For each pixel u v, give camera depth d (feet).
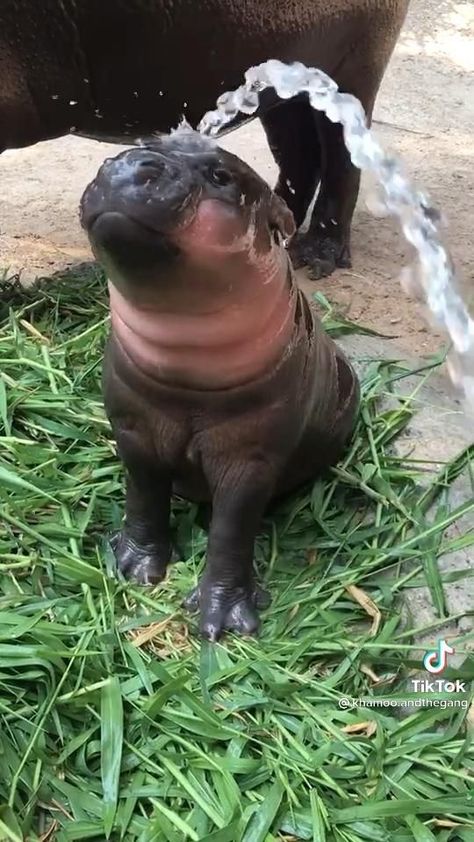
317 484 3.76
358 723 2.98
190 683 3.08
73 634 3.14
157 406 3.06
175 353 2.88
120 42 4.19
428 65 9.36
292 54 4.65
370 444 3.91
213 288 2.70
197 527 3.67
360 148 3.52
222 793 2.76
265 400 3.01
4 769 2.75
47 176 6.93
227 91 4.59
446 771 2.86
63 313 4.86
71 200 6.54
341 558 3.56
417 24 10.11
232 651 3.19
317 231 5.67
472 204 6.69
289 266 3.06
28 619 3.13
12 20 4.04
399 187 3.45
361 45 5.01
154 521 3.45
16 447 3.87
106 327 4.59
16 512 3.55
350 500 3.80
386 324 5.08
